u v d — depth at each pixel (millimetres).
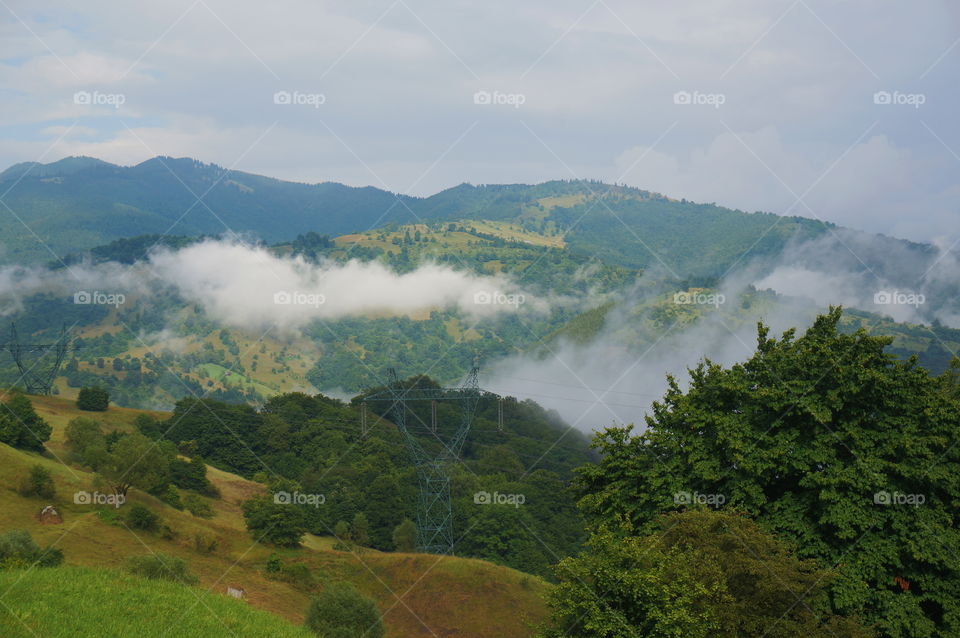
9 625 26406
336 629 49875
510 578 82250
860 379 35281
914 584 34219
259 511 88875
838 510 33469
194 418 152125
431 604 76375
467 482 137000
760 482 36562
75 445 98875
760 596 30109
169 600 33688
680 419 39719
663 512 37375
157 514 78500
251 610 36375
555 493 135000
